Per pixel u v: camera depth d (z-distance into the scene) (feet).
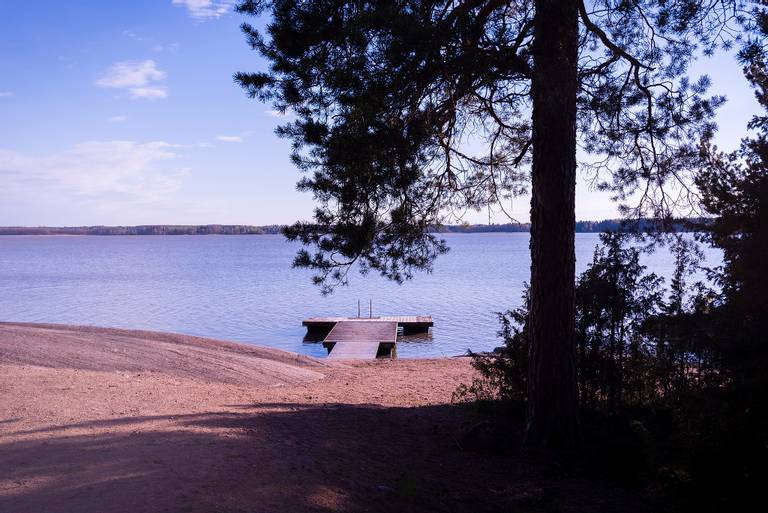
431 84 25.26
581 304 29.19
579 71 28.55
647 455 20.89
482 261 401.08
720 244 18.31
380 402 40.34
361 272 31.63
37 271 319.88
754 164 18.07
